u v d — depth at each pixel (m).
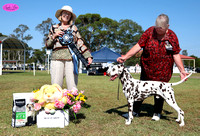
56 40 3.72
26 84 9.93
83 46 3.85
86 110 4.32
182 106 4.88
